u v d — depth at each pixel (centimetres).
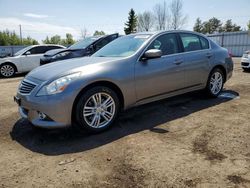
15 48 2652
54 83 349
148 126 409
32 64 1198
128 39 485
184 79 486
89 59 429
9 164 303
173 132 382
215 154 310
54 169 288
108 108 395
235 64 1336
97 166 292
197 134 371
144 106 514
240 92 621
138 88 416
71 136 378
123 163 296
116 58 412
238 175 265
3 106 554
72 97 350
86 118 372
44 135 385
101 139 365
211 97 563
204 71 524
